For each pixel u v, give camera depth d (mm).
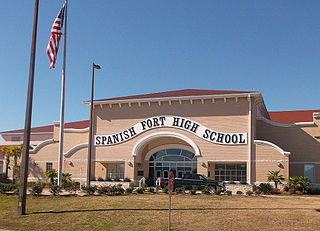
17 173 40594
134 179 35688
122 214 17625
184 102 35062
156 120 35594
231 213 17953
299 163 35062
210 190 26812
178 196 24500
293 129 35750
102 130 37344
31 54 18031
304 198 25656
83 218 16797
